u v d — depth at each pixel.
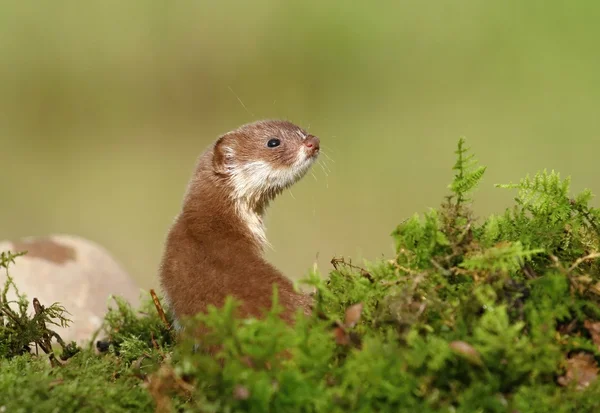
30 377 5.02
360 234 17.88
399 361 4.34
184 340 4.75
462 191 5.36
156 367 5.39
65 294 9.29
